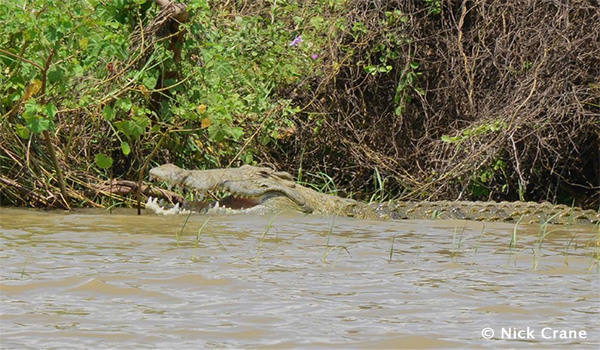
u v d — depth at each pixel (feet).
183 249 64.03
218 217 84.64
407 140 109.91
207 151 100.48
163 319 43.50
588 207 108.17
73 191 90.94
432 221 86.99
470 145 101.40
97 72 92.58
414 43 110.01
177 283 51.60
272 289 50.62
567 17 101.96
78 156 94.73
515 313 45.88
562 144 105.81
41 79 86.69
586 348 39.50
